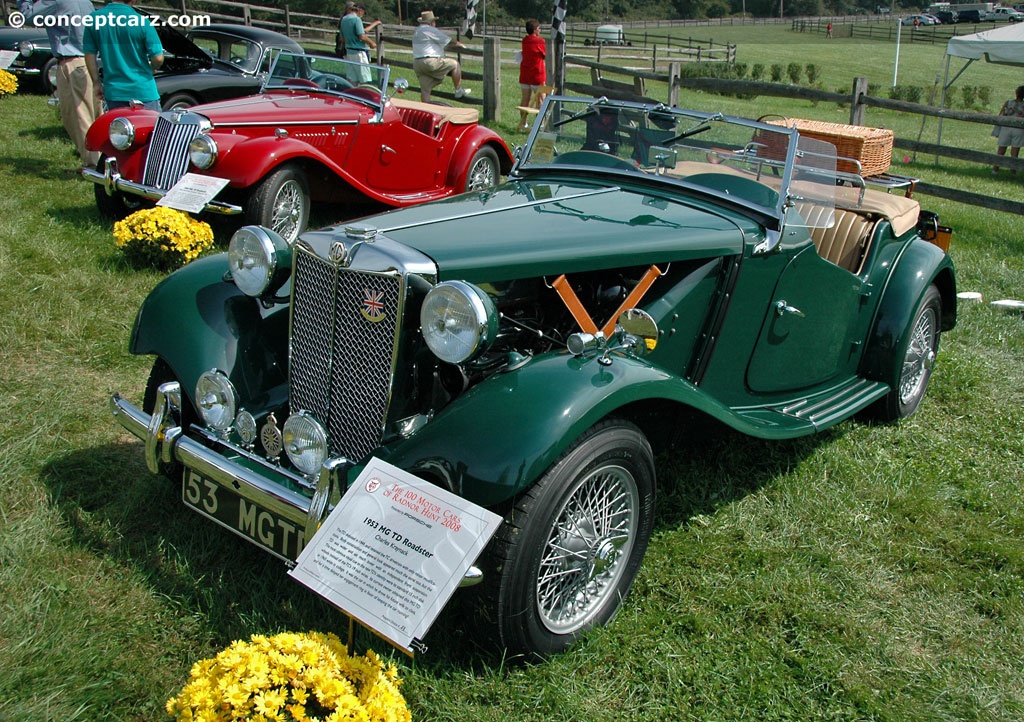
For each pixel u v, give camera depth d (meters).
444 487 2.52
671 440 3.34
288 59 8.33
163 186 6.69
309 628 2.77
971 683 2.79
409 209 3.37
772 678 2.74
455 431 2.53
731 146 3.69
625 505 2.91
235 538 3.19
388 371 2.76
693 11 87.81
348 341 2.86
